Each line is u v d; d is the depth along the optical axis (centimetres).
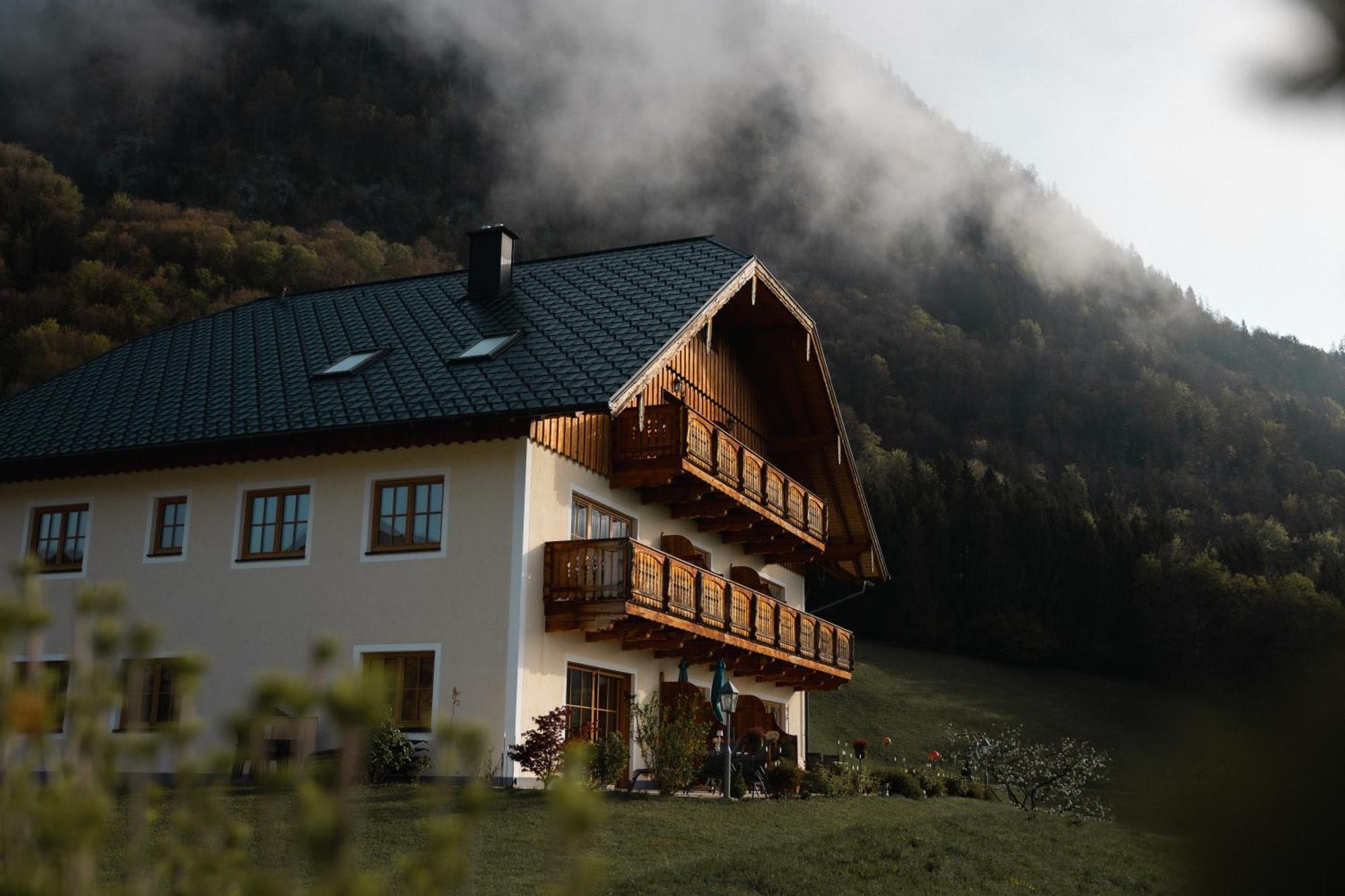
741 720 2303
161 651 1841
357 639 1745
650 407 1959
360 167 13238
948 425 12475
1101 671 6328
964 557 6825
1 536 2019
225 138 12456
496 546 1705
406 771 1595
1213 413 12669
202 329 2380
